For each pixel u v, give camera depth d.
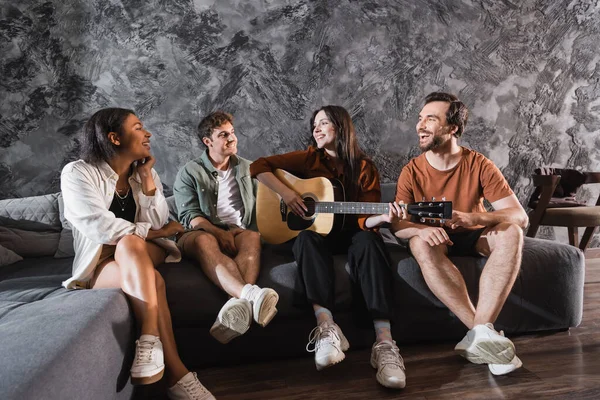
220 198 2.40
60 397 1.00
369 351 1.99
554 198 3.28
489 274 1.85
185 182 2.36
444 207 1.82
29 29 2.78
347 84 3.14
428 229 1.91
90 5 2.83
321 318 1.83
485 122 3.33
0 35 2.75
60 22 2.80
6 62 2.76
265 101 3.05
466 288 1.97
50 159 2.85
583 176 3.25
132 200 1.93
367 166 2.21
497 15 3.29
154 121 2.94
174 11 2.91
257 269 1.93
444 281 1.90
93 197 1.74
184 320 1.85
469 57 3.28
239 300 1.68
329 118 2.21
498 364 1.70
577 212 2.95
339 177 2.23
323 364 1.67
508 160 3.40
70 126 2.86
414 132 3.24
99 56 2.86
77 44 2.83
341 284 1.95
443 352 1.95
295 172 2.25
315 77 3.10
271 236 2.19
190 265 1.98
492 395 1.58
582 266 2.09
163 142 2.96
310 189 2.15
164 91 2.94
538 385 1.64
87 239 1.76
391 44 3.17
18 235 2.47
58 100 2.83
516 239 1.84
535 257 2.06
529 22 3.34
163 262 2.01
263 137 3.07
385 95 3.19
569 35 3.41
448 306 1.91
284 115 3.08
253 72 3.03
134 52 2.89
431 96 2.09
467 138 3.31
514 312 2.03
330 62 3.11
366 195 2.18
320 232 2.11
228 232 2.12
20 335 1.19
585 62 3.45
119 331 1.43
